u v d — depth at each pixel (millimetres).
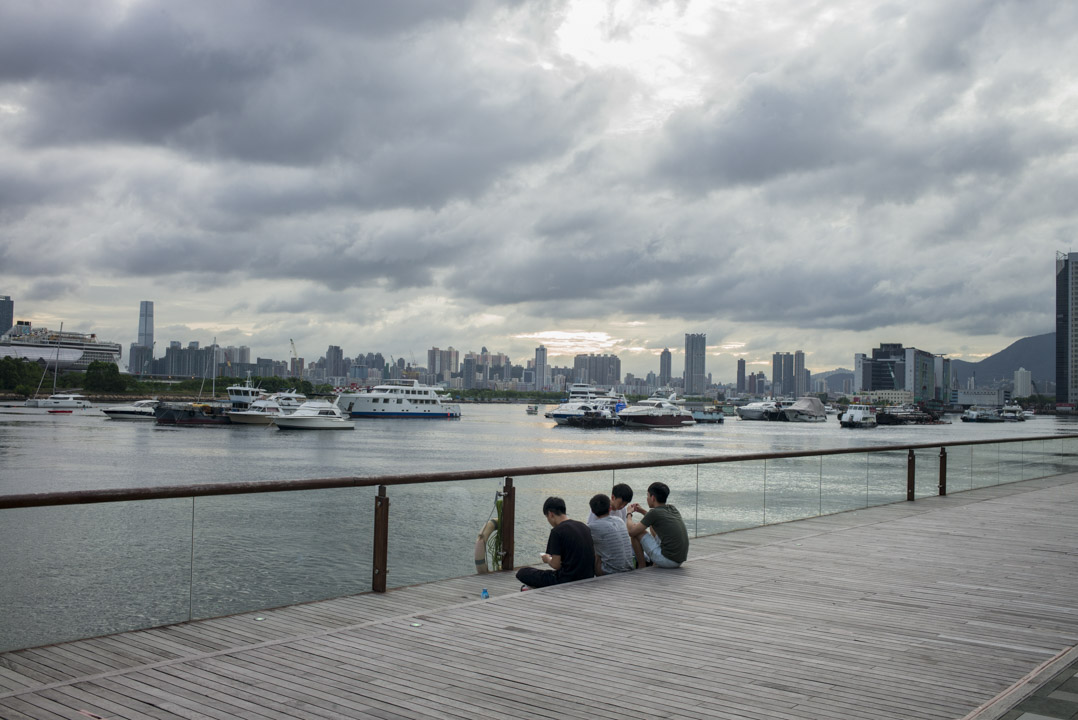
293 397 124250
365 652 6152
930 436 125750
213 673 5602
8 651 6059
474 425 139000
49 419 117562
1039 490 20031
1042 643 6816
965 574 9789
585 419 134125
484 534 9289
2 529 6012
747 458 13062
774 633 6957
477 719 4797
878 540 12289
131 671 5609
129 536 6664
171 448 71438
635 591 8445
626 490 10281
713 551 11094
